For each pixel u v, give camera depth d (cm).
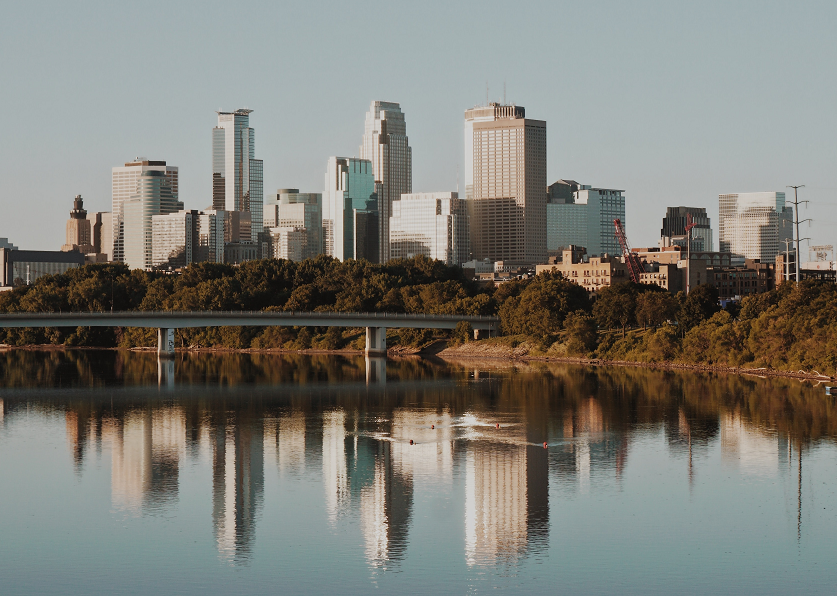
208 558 13062
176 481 16638
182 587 12181
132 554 13212
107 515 14775
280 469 17450
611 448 18962
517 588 12156
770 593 12019
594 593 12031
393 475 17025
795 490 15950
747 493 15812
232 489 16138
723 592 12044
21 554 13212
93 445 19438
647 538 13750
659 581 12338
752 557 13075
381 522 14425
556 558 13062
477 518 14612
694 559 13012
